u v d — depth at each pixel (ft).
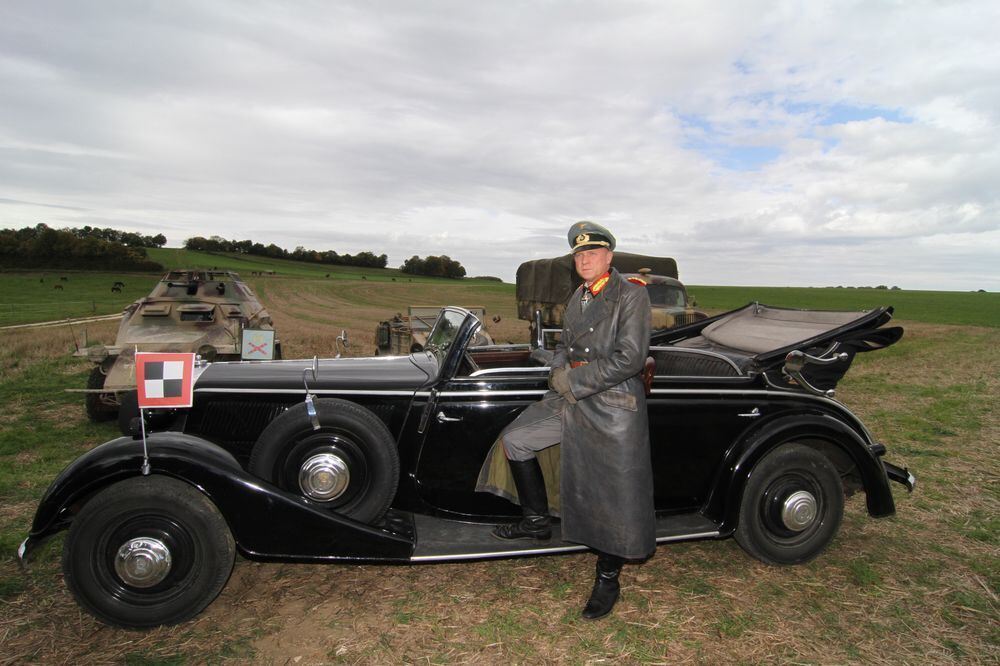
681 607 10.94
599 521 9.79
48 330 69.41
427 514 12.50
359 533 10.59
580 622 10.39
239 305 33.73
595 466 9.83
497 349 16.07
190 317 30.55
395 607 10.82
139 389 10.52
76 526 9.68
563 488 10.23
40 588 11.29
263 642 9.71
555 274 48.88
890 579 12.07
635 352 9.47
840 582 11.97
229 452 11.38
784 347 12.58
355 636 9.87
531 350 16.22
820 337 12.44
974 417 26.73
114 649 9.52
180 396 10.66
